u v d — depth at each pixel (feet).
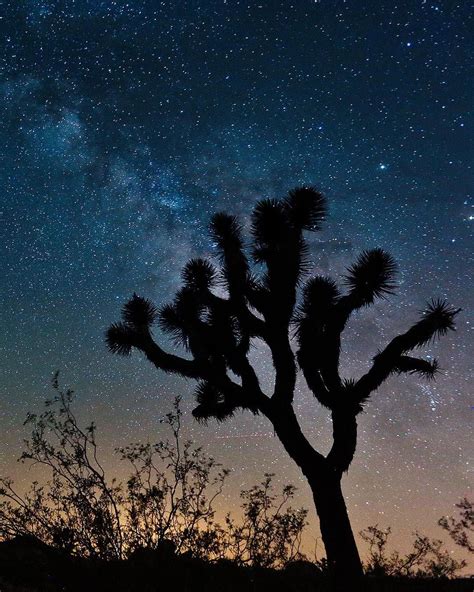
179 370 24.75
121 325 26.04
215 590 13.69
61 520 14.12
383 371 22.97
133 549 13.85
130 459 15.14
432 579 17.07
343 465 21.76
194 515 14.38
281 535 14.37
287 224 24.70
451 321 23.22
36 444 14.84
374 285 23.91
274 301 24.04
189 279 25.91
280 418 22.75
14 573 13.70
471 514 18.17
